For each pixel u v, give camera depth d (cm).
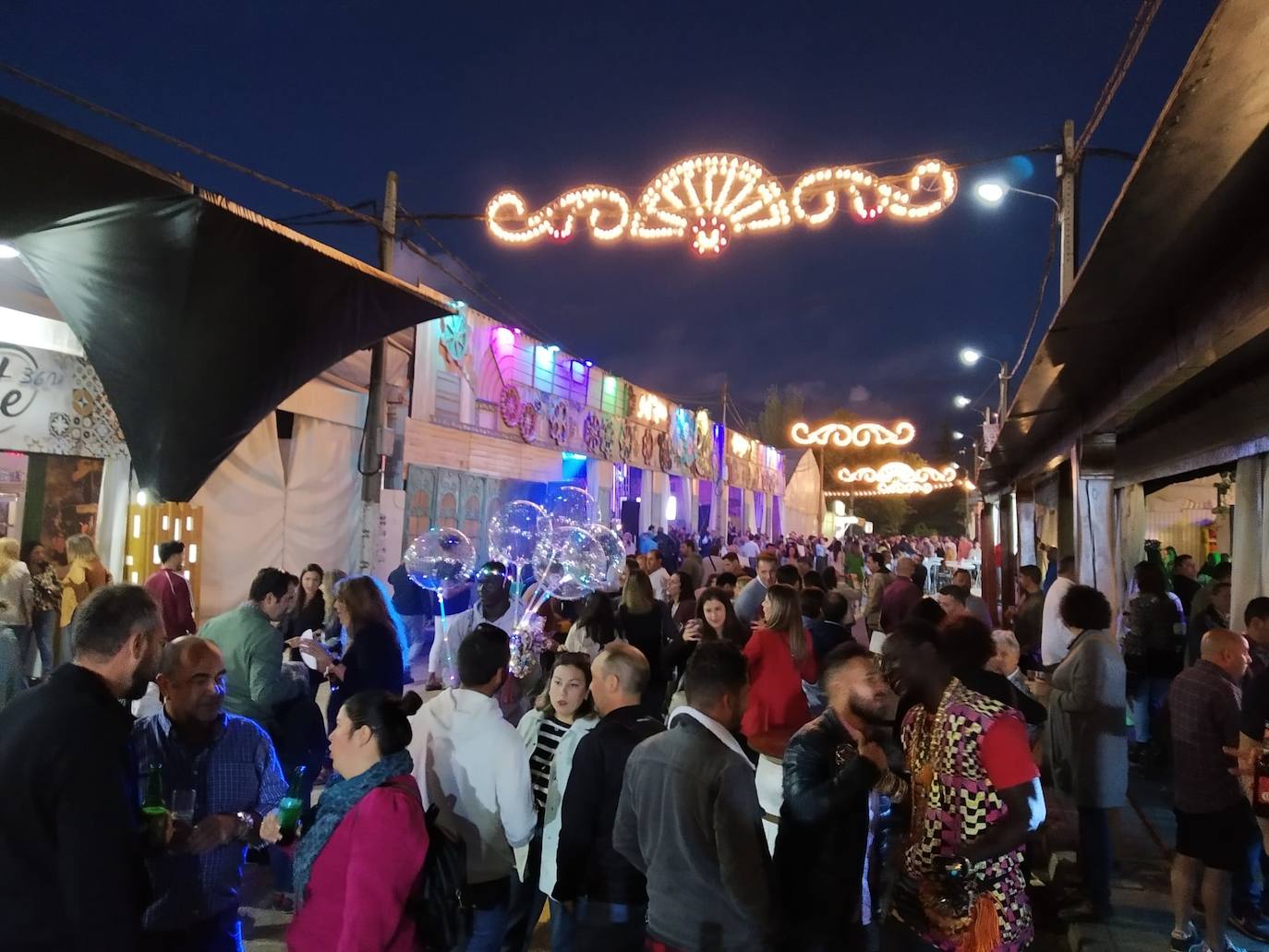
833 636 687
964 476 4762
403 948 267
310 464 1202
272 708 484
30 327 823
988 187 1091
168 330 635
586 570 749
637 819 286
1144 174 353
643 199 1108
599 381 2112
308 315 697
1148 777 781
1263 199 383
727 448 3306
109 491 920
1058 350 723
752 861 266
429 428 1420
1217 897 422
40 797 212
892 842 335
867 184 1047
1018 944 289
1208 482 1414
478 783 345
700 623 623
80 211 542
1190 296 539
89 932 207
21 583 752
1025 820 278
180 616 780
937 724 302
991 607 2364
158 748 299
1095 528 973
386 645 538
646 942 289
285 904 496
